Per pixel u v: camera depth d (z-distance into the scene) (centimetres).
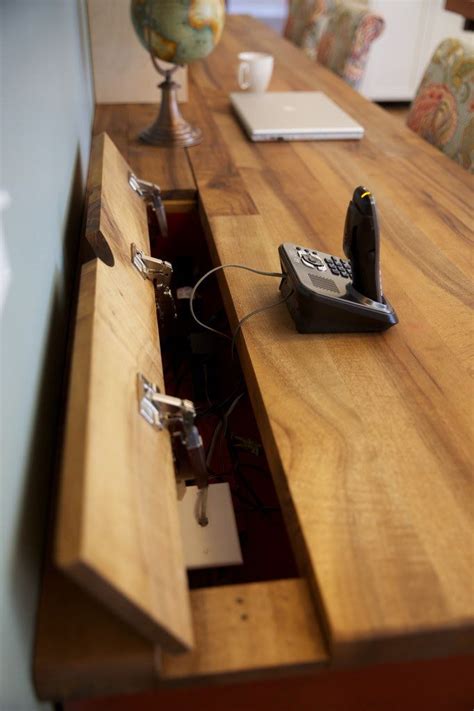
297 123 164
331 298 84
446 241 114
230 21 308
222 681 52
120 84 185
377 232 82
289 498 63
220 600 57
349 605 53
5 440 46
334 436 70
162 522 54
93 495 44
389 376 80
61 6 116
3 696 40
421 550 58
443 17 443
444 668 60
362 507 62
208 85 207
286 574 86
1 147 54
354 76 237
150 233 140
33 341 61
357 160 150
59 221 91
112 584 42
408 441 70
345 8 248
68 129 112
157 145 157
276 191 133
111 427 52
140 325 75
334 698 60
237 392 111
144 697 57
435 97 179
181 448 81
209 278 142
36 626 51
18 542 48
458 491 64
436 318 92
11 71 61
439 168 147
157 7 142
